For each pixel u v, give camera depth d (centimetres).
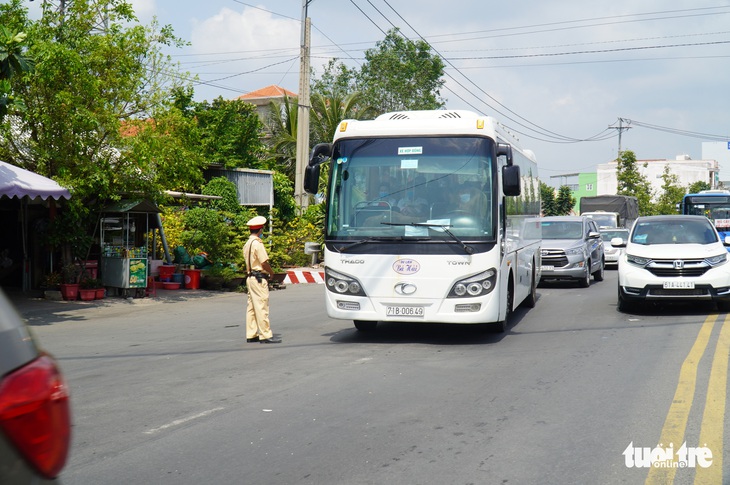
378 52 5356
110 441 580
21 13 1697
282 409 679
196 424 630
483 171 1045
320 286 2267
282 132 4594
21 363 234
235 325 1353
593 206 4447
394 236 1048
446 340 1105
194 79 1875
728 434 587
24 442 222
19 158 1756
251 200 3150
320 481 486
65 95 1623
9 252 1998
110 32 1795
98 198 1859
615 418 638
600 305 1566
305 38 2728
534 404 690
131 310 1623
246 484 482
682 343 1030
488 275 1026
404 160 1068
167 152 1798
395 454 542
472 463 520
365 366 891
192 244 2238
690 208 3253
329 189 1092
